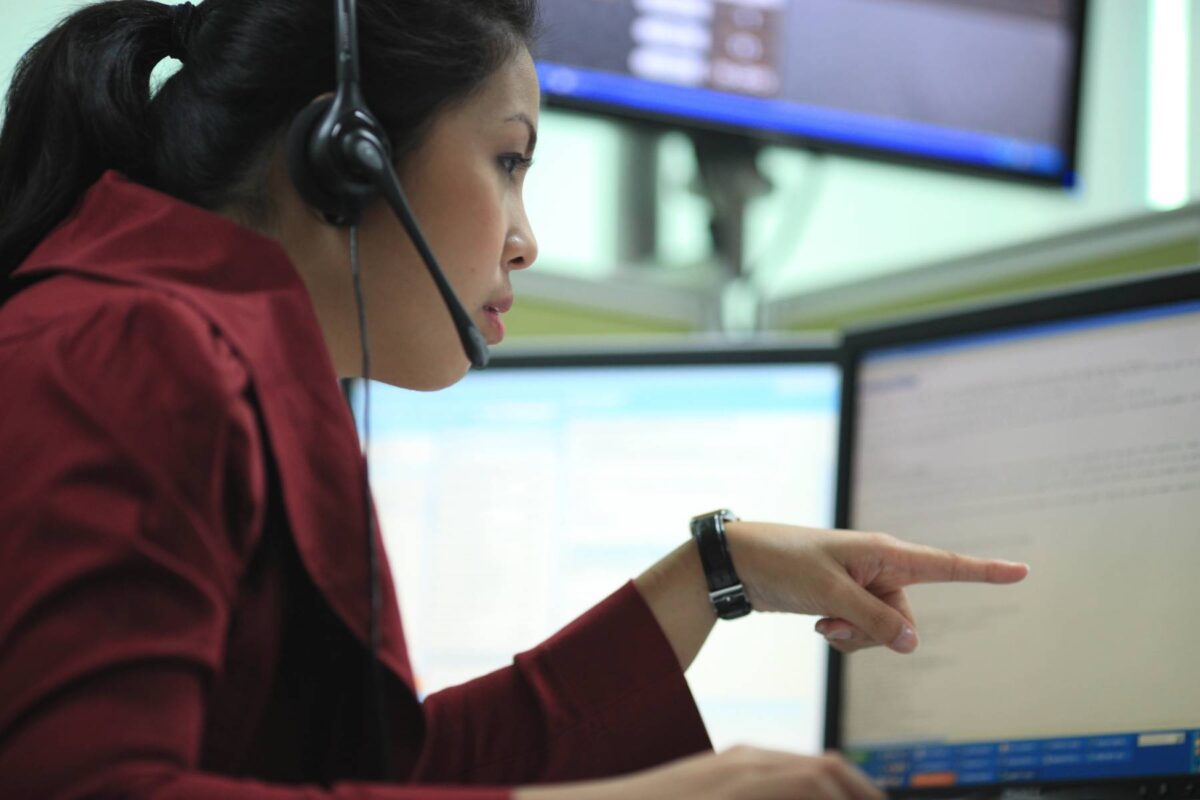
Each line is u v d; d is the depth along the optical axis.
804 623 1.41
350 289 0.98
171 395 0.77
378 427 1.56
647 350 1.52
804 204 2.35
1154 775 1.15
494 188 1.00
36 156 1.01
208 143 0.96
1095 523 1.22
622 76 2.13
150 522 0.73
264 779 0.85
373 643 0.84
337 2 0.94
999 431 1.29
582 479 1.50
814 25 2.21
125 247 0.90
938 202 2.83
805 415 1.47
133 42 1.02
